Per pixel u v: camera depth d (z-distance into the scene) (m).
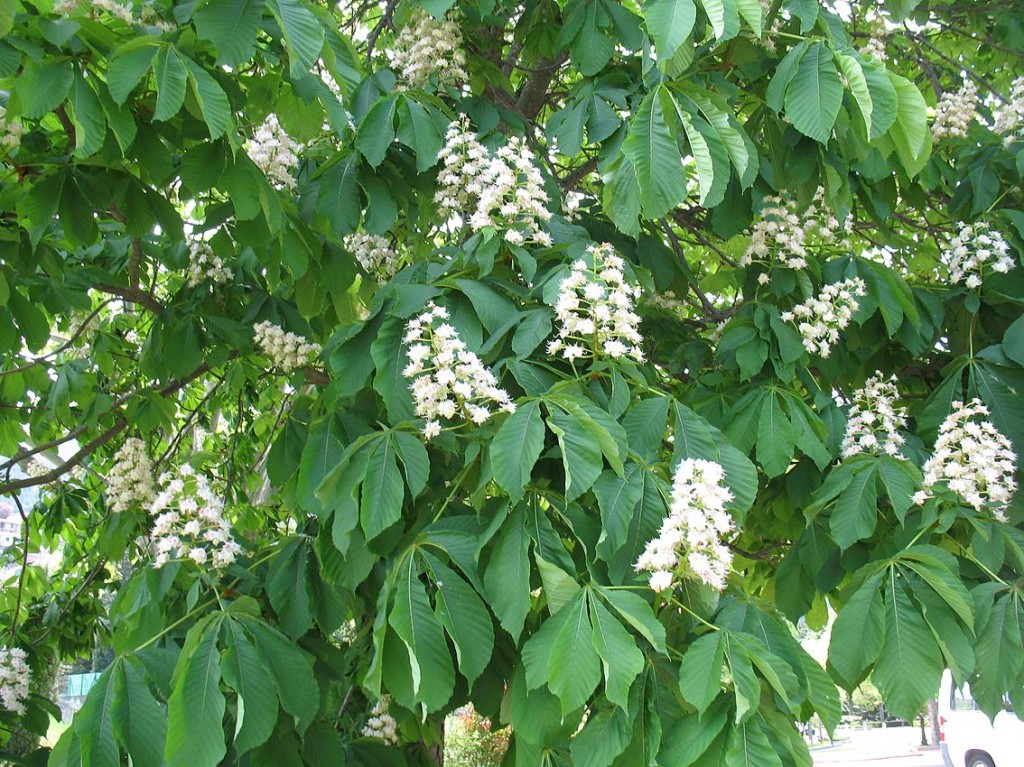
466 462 2.45
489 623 2.23
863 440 3.25
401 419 2.70
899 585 2.57
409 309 2.76
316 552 2.75
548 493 2.43
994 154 4.11
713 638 2.03
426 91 3.66
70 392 4.83
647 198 2.80
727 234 3.70
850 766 20.75
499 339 2.74
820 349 3.62
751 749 1.92
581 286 2.68
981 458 2.88
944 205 4.74
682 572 2.21
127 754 2.38
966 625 2.63
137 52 2.53
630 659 1.98
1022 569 2.88
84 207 3.40
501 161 3.03
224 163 3.05
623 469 2.31
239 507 5.61
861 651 2.51
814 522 3.53
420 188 3.61
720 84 3.44
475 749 12.23
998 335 3.91
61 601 5.66
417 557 2.33
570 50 3.63
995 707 2.64
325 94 3.10
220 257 4.41
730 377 3.67
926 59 5.45
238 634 2.41
